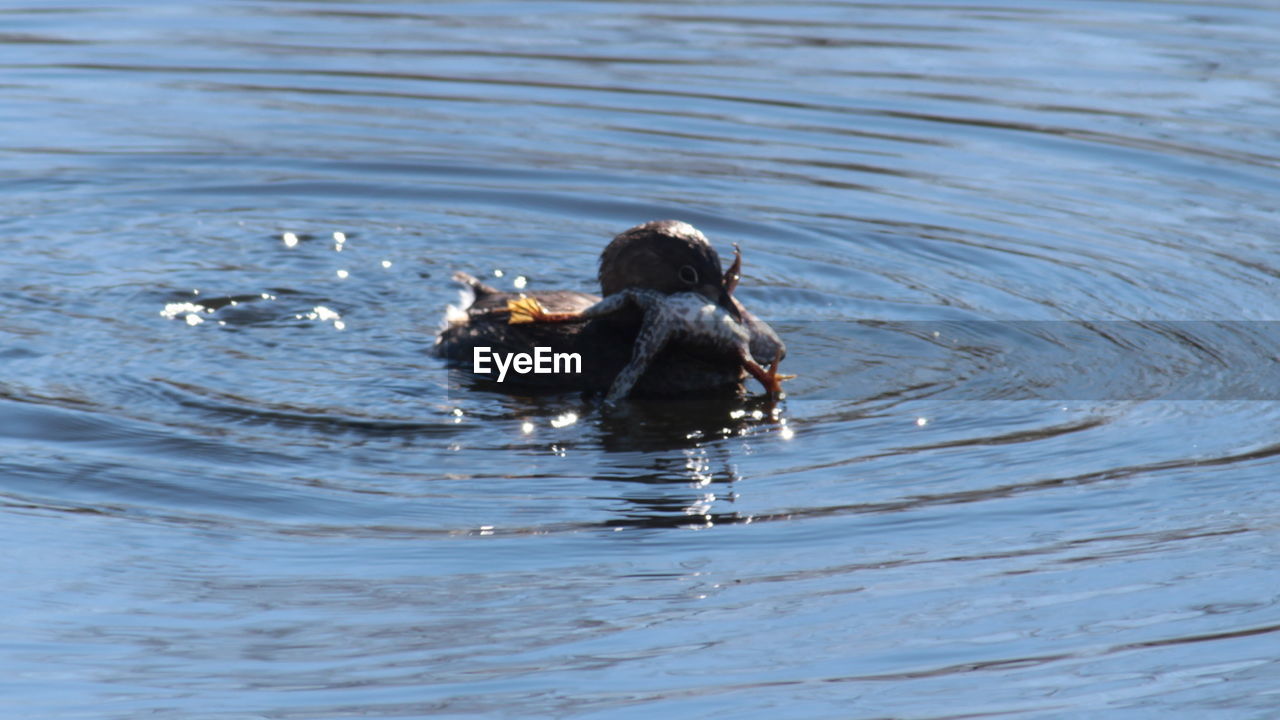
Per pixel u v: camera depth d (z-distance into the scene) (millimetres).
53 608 15828
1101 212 31734
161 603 16000
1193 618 15836
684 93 40219
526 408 21859
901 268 28859
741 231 30750
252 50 44500
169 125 37125
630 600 16281
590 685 14344
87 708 13828
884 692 14289
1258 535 17875
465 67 42750
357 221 31297
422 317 25812
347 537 17797
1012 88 40625
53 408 21141
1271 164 34375
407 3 51156
